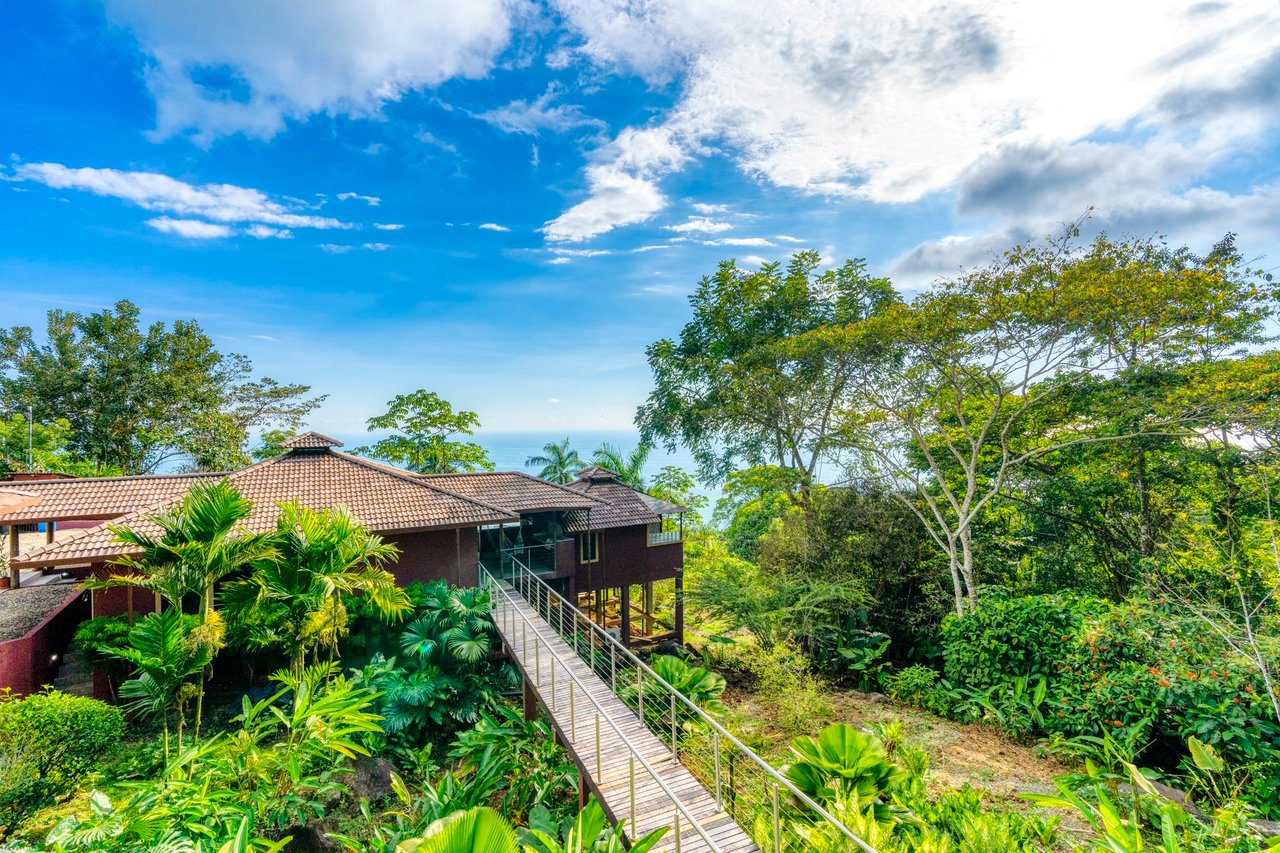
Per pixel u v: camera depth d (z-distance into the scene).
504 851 4.67
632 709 10.43
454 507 16.06
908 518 19.92
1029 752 12.41
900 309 16.25
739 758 10.39
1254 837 6.47
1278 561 10.57
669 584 26.00
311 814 8.90
